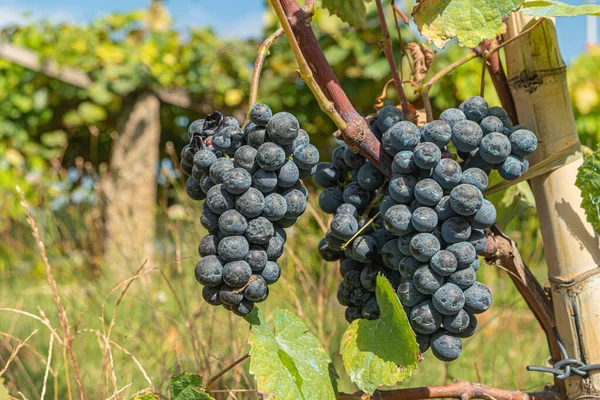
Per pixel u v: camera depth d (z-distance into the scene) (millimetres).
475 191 666
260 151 655
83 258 2062
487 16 711
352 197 733
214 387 1047
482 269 1658
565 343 768
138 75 3133
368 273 729
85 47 3133
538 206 781
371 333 712
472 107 697
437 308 678
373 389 691
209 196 666
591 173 732
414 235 686
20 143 3293
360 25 894
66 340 870
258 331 723
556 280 768
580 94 2762
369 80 2674
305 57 714
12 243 2533
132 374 1175
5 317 1749
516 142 692
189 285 1574
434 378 1300
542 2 747
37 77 3309
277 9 654
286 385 708
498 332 1498
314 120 2975
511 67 782
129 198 3062
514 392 788
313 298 1420
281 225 690
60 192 2727
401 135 682
